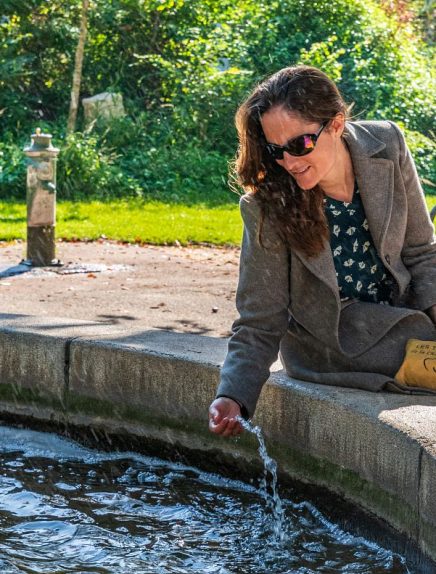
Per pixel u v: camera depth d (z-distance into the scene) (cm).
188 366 423
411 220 361
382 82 2055
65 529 371
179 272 930
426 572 302
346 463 350
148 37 2081
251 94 329
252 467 406
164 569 336
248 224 346
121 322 681
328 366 375
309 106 316
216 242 1171
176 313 720
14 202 1580
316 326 363
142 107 2069
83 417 466
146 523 378
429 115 2067
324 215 343
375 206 348
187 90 1966
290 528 365
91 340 461
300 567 336
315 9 2122
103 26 2039
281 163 326
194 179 1838
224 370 347
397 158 351
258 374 346
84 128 1898
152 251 1092
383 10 2227
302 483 377
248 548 354
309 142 316
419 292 366
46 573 331
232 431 340
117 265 970
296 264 350
